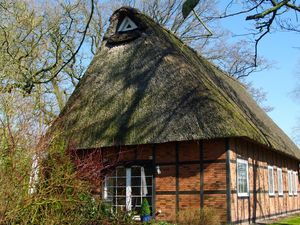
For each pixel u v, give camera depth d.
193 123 13.55
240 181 14.52
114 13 18.22
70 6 16.72
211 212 12.89
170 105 14.45
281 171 21.36
